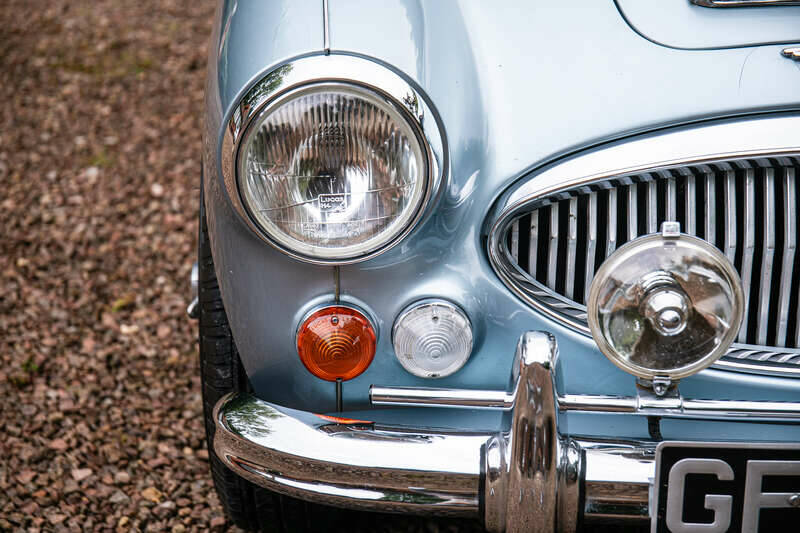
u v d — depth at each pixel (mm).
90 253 2867
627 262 1627
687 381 1778
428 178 1683
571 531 1720
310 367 1762
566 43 1754
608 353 1654
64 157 3428
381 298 1749
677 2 1765
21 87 3941
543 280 1775
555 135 1714
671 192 1721
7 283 2705
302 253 1697
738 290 1627
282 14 1732
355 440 1749
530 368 1628
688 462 1697
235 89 1696
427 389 1740
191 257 2854
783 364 1770
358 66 1667
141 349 2449
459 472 1723
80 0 4883
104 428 2258
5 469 2164
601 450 1710
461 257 1743
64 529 2061
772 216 1723
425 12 1774
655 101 1710
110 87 3953
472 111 1737
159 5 4824
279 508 1991
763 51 1725
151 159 3414
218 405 1825
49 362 2408
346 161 1679
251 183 1677
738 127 1695
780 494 1707
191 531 2066
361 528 2062
